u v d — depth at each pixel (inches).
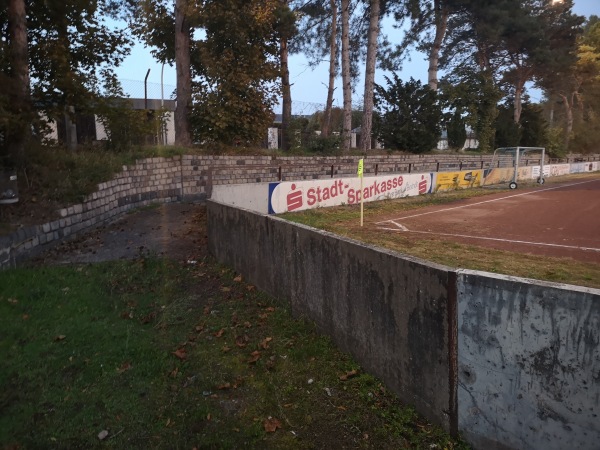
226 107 679.1
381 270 147.6
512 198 772.0
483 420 115.8
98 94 531.2
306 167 793.6
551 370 101.6
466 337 118.0
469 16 1257.4
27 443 126.6
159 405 146.3
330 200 627.2
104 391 153.6
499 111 1507.1
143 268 293.7
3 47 373.4
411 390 137.2
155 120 631.8
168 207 536.7
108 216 442.3
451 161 1171.9
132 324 209.6
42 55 472.4
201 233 387.9
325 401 146.1
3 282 250.1
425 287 129.3
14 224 310.8
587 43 2065.7
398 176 752.3
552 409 102.0
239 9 663.1
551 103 2377.0
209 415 139.8
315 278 189.0
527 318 105.0
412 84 1111.0
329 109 1031.0
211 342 191.9
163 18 721.0
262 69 692.7
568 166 1493.6
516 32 1314.0
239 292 249.4
